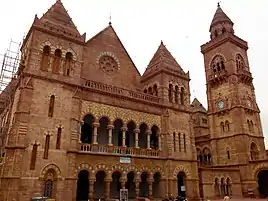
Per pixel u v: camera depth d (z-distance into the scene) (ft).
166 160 138.51
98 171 114.73
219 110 197.77
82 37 129.29
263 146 187.52
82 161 110.22
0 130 137.90
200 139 214.69
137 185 123.85
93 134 118.52
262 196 162.91
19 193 91.91
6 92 141.49
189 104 162.81
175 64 168.14
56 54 120.57
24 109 101.91
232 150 181.78
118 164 120.37
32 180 95.91
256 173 165.89
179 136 150.00
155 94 157.17
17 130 97.86
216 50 213.25
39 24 117.29
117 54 157.07
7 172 93.30
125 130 129.39
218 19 222.28
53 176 102.47
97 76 142.82
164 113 147.95
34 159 99.09
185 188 141.38
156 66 163.43
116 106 130.21
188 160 147.33
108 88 130.11
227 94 195.52
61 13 130.52
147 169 130.31
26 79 107.34
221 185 161.58
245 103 190.80
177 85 161.27
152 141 151.02
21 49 129.90
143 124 142.31
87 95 122.11
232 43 206.28
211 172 159.22
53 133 106.52
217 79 203.51
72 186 103.91
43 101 108.17
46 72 112.88
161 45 174.29
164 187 133.28
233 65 197.67
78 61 124.88
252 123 189.37
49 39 118.73
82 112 117.91
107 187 114.11
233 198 153.99
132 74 162.20
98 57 146.92
